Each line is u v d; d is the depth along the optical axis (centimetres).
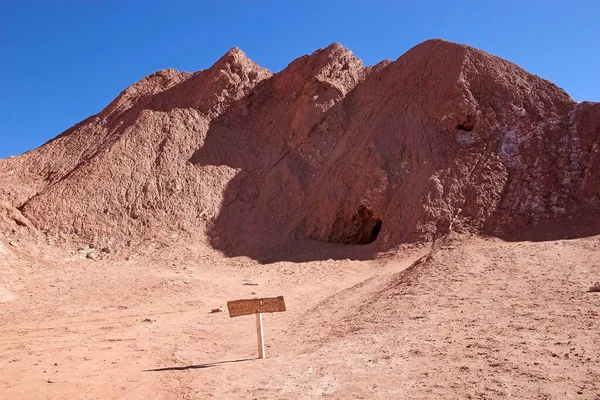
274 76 3847
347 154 3031
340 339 937
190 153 3186
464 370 618
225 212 2923
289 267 2311
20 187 3005
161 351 989
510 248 1634
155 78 3953
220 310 1503
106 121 3609
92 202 2811
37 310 1574
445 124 2856
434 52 3241
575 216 2208
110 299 1742
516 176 2480
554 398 489
